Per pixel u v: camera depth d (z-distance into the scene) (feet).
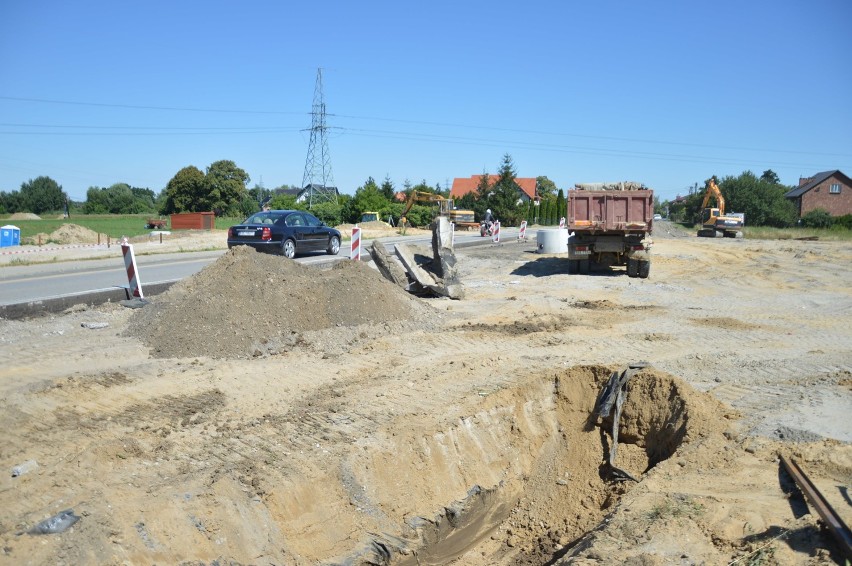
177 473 17.67
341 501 18.45
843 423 20.95
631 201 57.77
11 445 18.84
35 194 282.15
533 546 20.72
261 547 16.40
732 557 14.52
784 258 80.79
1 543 13.98
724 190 219.41
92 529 14.66
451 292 45.88
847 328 36.24
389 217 182.39
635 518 16.48
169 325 29.71
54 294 42.88
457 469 21.49
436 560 19.62
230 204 249.14
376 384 25.55
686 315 40.14
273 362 28.09
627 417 23.82
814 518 15.60
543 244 81.25
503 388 25.00
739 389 24.88
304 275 35.47
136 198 317.22
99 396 22.99
